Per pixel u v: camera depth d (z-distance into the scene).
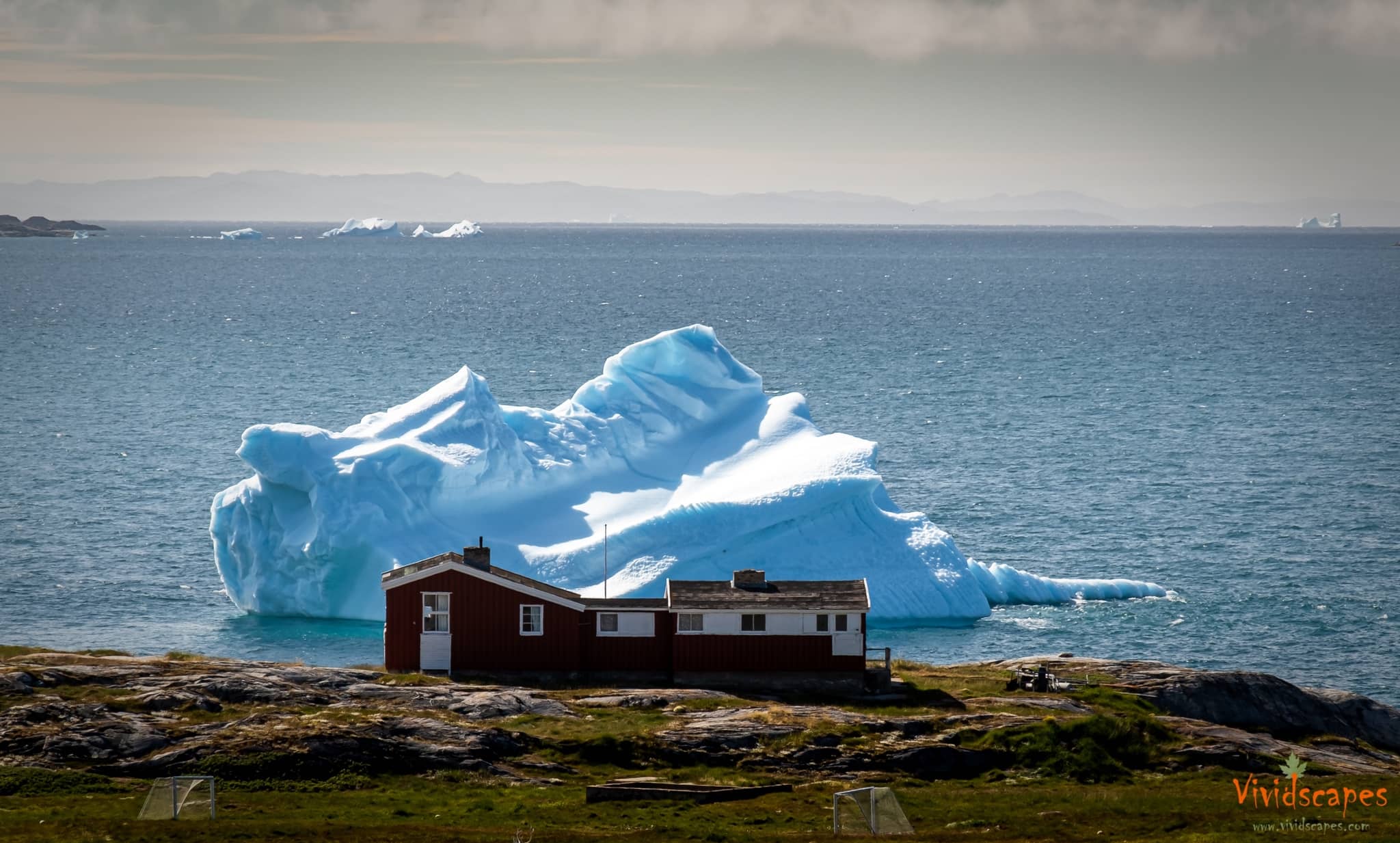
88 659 154.12
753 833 111.00
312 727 130.38
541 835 108.62
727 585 168.62
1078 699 156.12
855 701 156.12
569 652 164.50
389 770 125.56
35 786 117.38
